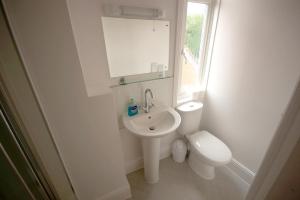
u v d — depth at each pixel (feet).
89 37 3.59
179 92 5.94
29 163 2.39
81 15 3.35
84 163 3.71
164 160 6.54
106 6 3.49
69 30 2.46
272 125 4.33
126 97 4.68
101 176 4.17
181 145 6.25
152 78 4.92
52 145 3.04
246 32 4.36
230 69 5.08
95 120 3.40
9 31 2.13
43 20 2.27
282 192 1.92
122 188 4.77
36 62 2.43
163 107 5.21
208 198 5.01
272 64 3.99
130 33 4.08
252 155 5.09
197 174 5.84
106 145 3.82
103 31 3.71
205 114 6.59
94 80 4.04
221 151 4.99
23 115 2.51
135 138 5.51
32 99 2.55
